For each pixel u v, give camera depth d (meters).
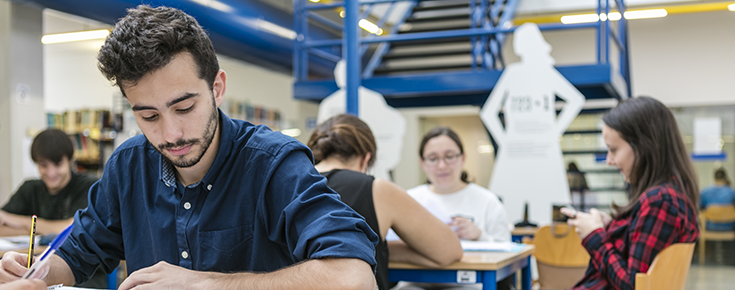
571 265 2.99
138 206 1.29
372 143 2.12
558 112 6.45
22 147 5.91
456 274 2.17
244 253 1.20
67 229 1.01
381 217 1.93
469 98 5.77
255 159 1.18
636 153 2.09
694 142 8.41
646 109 2.07
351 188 1.91
